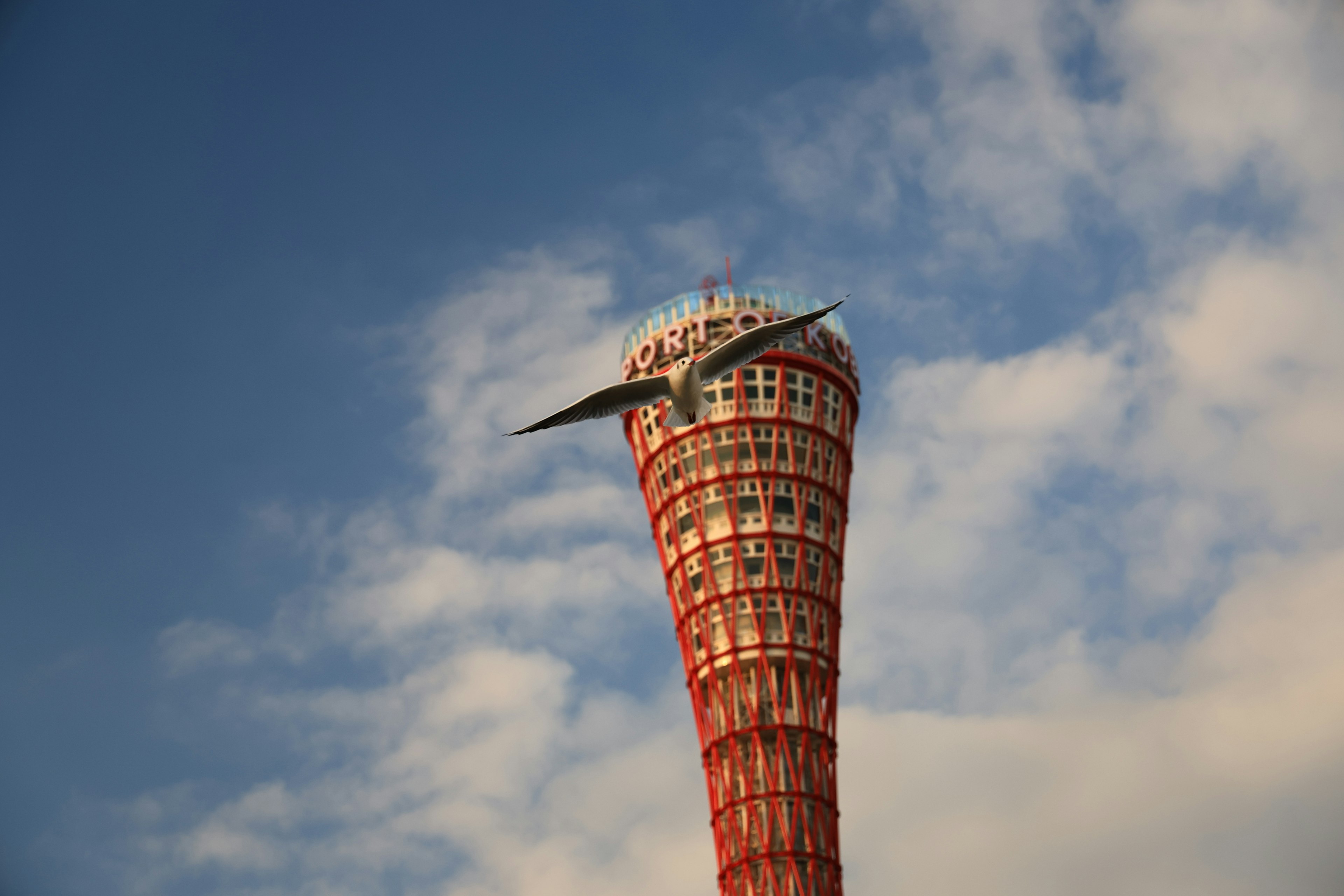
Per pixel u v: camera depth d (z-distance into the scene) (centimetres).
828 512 16588
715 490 16438
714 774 15450
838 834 15138
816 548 16300
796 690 15450
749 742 15412
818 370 17075
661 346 17200
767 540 16038
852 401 17575
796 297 17750
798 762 15125
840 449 17050
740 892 14625
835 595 16375
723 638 15725
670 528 16650
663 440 16888
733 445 16538
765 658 15500
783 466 16475
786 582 15988
